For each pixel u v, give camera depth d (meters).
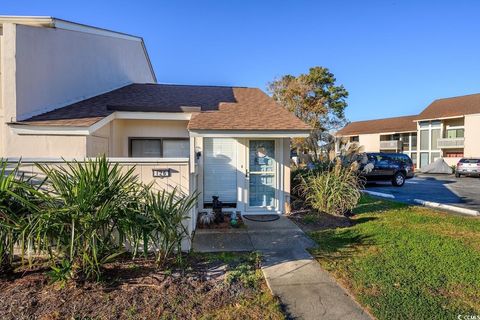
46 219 3.25
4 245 3.59
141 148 8.80
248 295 3.37
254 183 7.88
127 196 3.83
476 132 27.19
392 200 10.57
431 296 3.33
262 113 8.30
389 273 3.95
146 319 2.86
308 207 8.33
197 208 7.32
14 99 6.59
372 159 16.02
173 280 3.65
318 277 3.88
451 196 12.29
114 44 10.56
